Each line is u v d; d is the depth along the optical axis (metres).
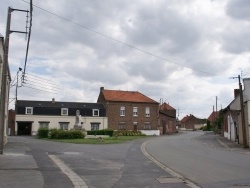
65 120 63.19
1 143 19.30
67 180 11.48
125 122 66.44
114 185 10.88
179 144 33.66
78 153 22.39
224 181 11.53
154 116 68.94
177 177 12.59
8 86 33.84
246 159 18.86
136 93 71.38
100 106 66.81
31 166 14.54
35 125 61.50
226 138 48.47
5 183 10.59
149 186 10.76
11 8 19.25
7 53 19.41
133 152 23.95
